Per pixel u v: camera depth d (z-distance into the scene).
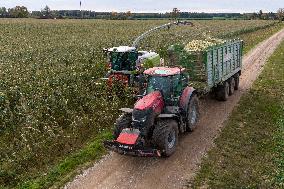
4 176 10.41
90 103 15.64
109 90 17.06
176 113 11.92
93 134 13.32
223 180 10.20
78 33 54.34
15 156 11.16
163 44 36.12
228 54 17.44
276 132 13.52
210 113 15.65
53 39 43.62
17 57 27.64
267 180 10.20
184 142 12.73
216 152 11.90
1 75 19.50
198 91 14.65
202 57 14.88
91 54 27.41
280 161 11.18
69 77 18.89
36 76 19.27
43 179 10.29
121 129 11.51
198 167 10.98
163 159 11.52
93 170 10.86
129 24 79.69
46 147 12.06
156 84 12.23
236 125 14.20
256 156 11.67
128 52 17.91
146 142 11.46
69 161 11.21
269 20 117.12
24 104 14.47
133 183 10.16
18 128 13.39
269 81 21.25
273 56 30.50
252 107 16.38
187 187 9.94
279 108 16.31
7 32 54.34
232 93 18.48
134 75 17.38
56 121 14.38
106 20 100.75
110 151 12.03
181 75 12.84
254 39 47.34
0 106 14.68
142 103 11.26
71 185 10.05
